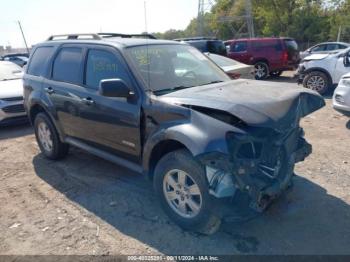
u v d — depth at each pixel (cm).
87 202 388
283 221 331
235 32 4747
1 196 413
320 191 386
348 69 953
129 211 363
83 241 315
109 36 464
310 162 471
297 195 378
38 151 578
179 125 298
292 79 1465
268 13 4322
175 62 396
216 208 281
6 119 716
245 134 271
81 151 555
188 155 298
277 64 1440
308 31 4162
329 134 602
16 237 327
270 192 286
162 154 339
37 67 516
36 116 524
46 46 509
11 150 592
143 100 336
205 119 285
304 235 310
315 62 1018
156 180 332
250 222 331
